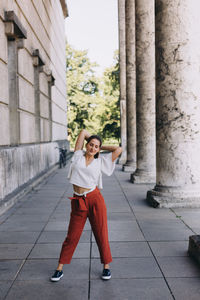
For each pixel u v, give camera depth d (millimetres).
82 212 3508
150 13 9719
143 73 10016
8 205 6969
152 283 3418
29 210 6871
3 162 7184
